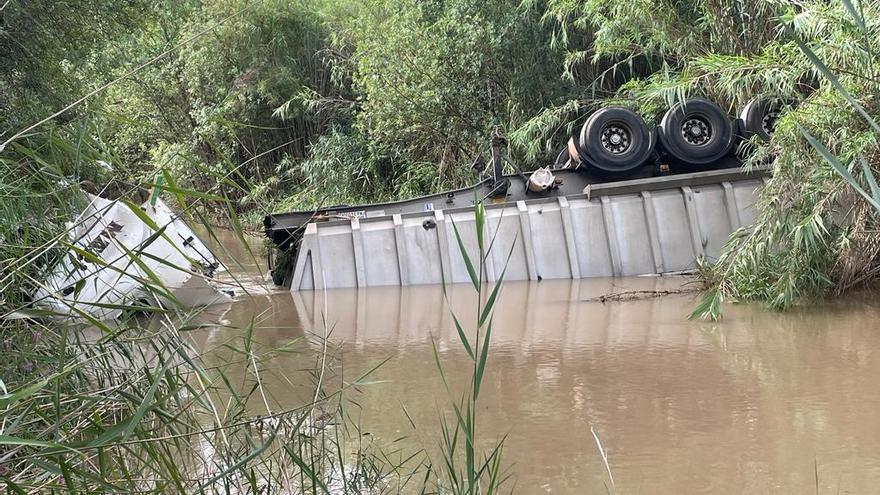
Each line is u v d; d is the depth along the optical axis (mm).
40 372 3266
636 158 12867
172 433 3586
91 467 3244
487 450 5039
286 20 26141
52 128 3588
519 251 12641
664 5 15891
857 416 5520
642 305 10188
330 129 24578
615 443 5121
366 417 5707
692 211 12781
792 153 9977
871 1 9781
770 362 7066
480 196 12945
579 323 9094
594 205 12758
